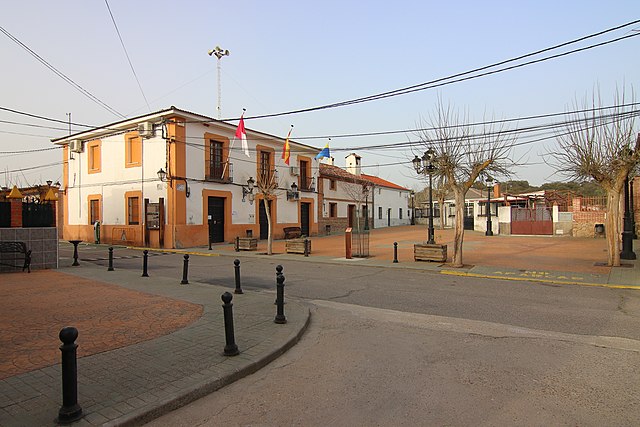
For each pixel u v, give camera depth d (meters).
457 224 13.93
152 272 12.88
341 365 4.98
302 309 7.50
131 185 23.47
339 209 38.16
